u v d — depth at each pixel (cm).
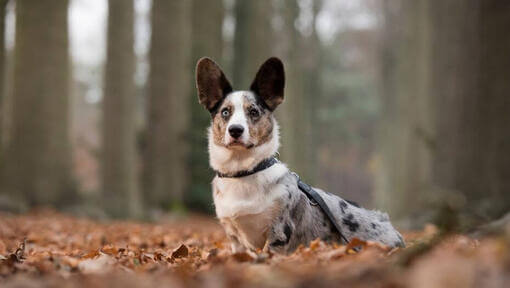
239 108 548
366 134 5828
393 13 3281
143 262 520
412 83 2425
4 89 1538
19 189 1459
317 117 4297
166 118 2123
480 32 1204
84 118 4534
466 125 1216
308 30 3525
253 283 349
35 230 965
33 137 1477
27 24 1488
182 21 2131
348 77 5347
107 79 1752
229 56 3123
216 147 550
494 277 288
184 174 2277
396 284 318
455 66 1252
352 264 378
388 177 3020
